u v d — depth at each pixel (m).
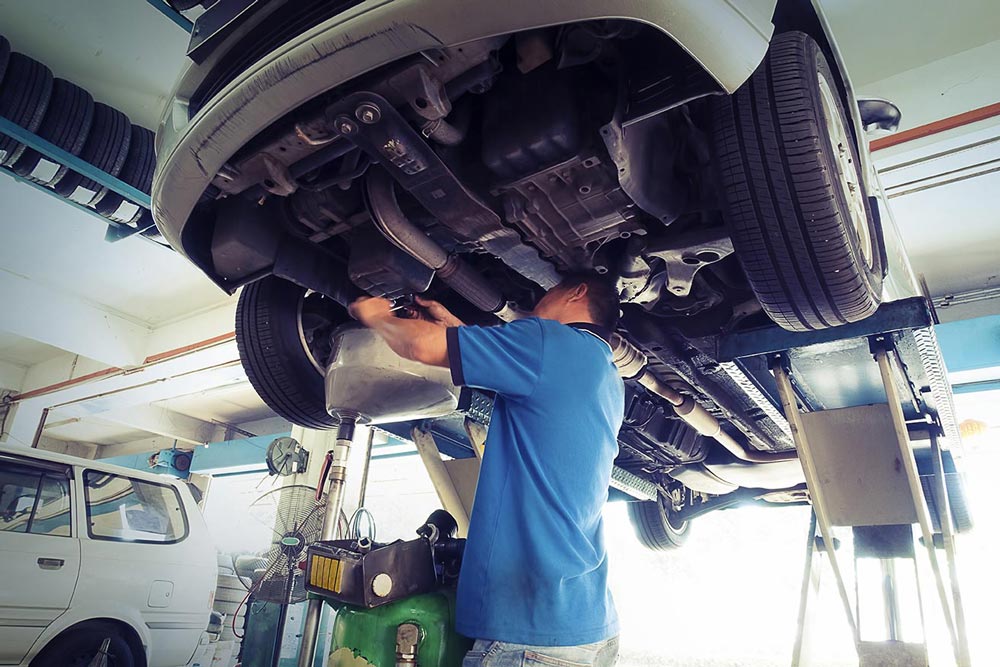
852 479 2.35
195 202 1.45
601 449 1.16
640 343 2.10
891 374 1.88
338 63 1.11
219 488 11.21
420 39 1.06
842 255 1.40
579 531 1.08
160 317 7.05
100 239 5.66
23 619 3.24
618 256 1.75
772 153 1.36
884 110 1.96
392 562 1.31
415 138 1.29
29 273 6.23
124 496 3.99
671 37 1.04
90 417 10.77
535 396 1.12
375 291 1.73
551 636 1.00
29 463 3.65
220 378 7.07
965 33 3.27
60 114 3.18
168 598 3.89
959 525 3.04
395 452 7.26
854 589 2.70
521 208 1.50
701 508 4.03
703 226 1.61
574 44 1.19
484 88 1.30
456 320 1.51
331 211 1.65
